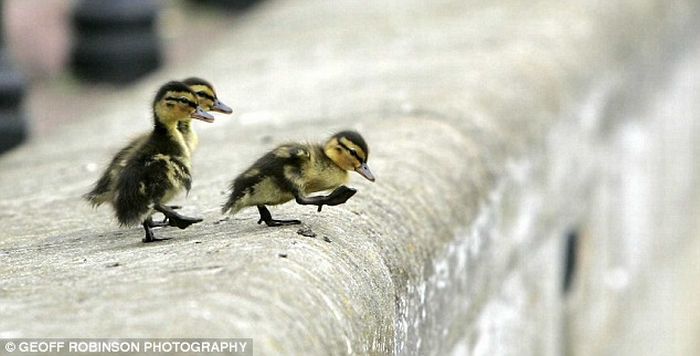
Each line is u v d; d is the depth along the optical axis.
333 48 18.62
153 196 8.16
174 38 30.98
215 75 17.78
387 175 9.96
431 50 17.16
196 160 11.66
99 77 26.47
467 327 11.05
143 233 8.76
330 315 6.79
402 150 10.97
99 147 13.90
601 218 20.41
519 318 13.77
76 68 26.70
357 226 8.41
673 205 29.84
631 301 23.98
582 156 17.88
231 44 20.44
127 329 5.83
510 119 13.68
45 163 13.45
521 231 13.66
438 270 9.70
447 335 10.20
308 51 18.72
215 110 9.76
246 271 6.78
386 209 9.09
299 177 8.25
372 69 16.19
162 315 6.02
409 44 17.91
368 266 7.90
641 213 25.11
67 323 6.02
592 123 18.58
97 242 8.61
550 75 15.94
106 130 15.18
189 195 9.88
